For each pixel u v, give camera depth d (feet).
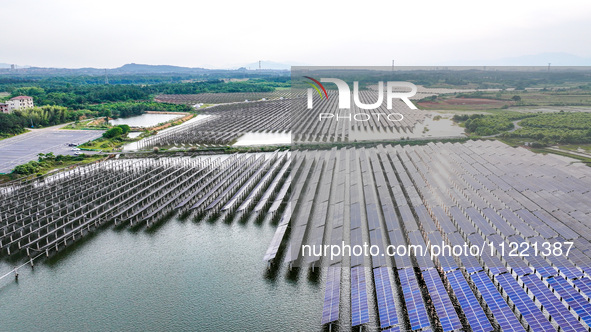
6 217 192.03
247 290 135.74
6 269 152.25
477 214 164.55
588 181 185.98
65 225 181.16
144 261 156.35
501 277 127.75
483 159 213.66
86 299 133.08
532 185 186.29
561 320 109.40
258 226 184.96
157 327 119.14
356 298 121.29
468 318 111.34
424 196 180.65
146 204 211.61
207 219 193.26
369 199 182.19
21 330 119.03
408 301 118.83
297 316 122.52
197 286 138.72
